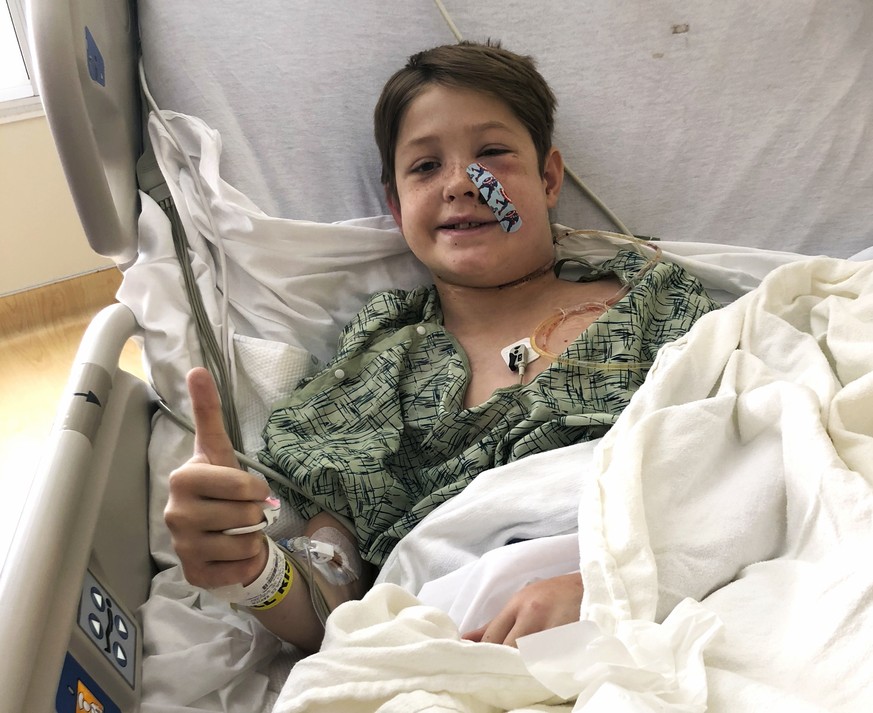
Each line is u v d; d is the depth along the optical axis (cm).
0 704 62
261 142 142
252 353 124
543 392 112
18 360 237
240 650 93
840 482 78
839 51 143
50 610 75
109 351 105
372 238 137
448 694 69
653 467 87
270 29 143
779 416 90
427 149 125
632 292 120
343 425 119
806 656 68
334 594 99
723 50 145
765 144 144
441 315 133
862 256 133
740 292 134
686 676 66
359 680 70
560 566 89
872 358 97
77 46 106
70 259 264
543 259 130
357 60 145
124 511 101
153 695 87
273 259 132
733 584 78
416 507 107
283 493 114
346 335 129
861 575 69
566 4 146
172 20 141
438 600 91
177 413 117
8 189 250
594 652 65
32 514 78
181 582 101
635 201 146
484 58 128
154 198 130
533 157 129
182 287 125
